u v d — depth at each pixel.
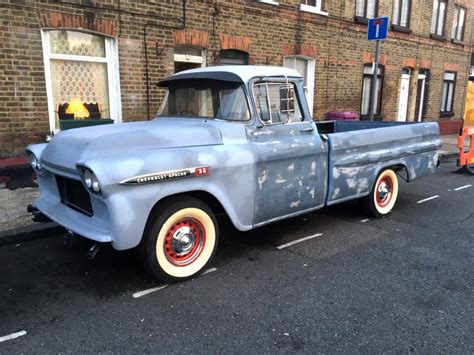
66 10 6.76
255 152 4.09
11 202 5.76
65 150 3.70
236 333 2.98
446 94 17.48
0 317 3.19
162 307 3.35
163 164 3.43
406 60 14.35
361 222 5.67
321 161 4.76
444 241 4.95
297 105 4.65
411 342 2.88
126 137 3.51
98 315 3.22
